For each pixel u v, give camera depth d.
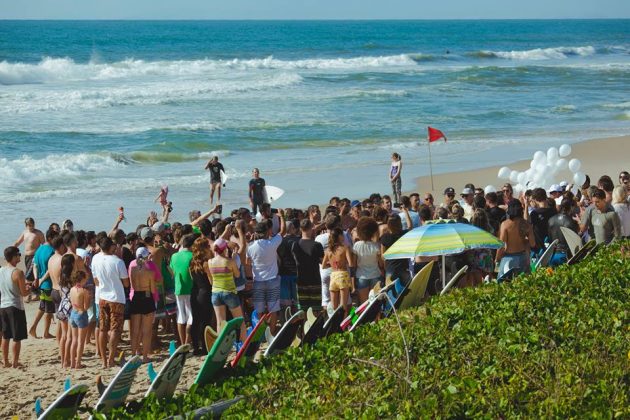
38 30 150.88
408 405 7.18
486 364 8.28
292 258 13.07
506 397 7.35
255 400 7.95
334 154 34.03
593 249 12.78
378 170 30.73
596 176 29.19
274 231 15.53
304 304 13.06
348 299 12.38
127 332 14.31
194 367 11.54
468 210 16.70
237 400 7.96
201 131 37.69
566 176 28.80
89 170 30.42
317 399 7.69
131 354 12.41
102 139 35.34
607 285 10.70
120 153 32.22
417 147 35.72
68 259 11.92
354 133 38.66
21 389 11.05
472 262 13.02
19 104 43.28
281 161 32.41
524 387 7.55
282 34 148.25
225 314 11.88
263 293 12.59
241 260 12.62
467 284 13.04
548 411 7.00
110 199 25.89
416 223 15.54
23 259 19.72
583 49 107.94
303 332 10.98
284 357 8.94
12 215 23.64
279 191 18.91
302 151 34.62
